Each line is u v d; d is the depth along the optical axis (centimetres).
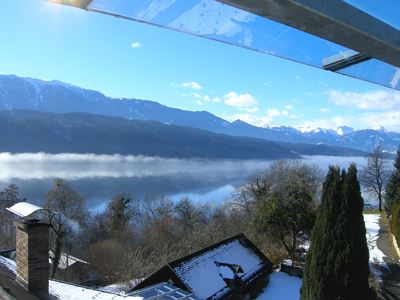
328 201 1705
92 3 141
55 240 3584
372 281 2702
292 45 203
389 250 3572
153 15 151
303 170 5744
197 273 2509
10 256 1544
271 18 163
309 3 154
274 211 3303
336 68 233
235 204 5778
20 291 621
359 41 188
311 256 1741
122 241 5169
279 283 2922
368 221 5100
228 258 2855
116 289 3016
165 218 5803
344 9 167
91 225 5744
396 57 208
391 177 5209
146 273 3569
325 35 182
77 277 4200
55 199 5253
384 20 185
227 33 175
